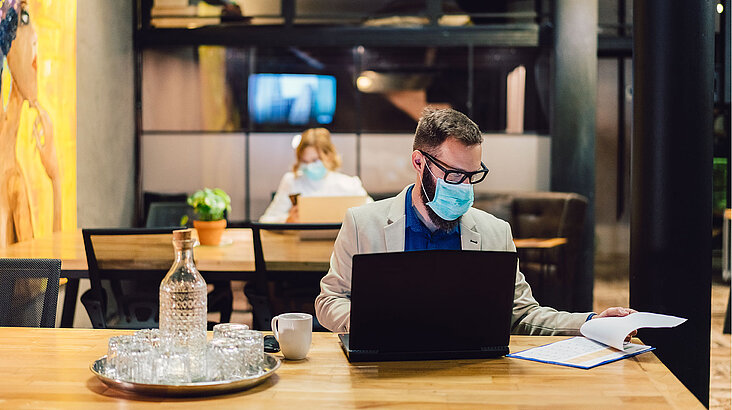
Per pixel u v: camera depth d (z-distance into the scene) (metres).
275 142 6.69
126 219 6.33
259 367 1.59
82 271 3.34
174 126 6.68
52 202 4.44
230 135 6.69
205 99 6.68
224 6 6.56
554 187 6.48
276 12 6.55
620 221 6.78
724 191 6.80
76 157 4.98
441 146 1.90
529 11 6.54
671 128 2.56
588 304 6.12
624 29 6.68
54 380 1.56
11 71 3.81
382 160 6.72
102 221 5.63
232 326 1.68
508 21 6.58
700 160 2.56
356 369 1.65
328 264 3.13
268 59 6.67
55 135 4.49
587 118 6.34
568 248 5.96
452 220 2.01
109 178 5.82
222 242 3.82
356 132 6.71
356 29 6.52
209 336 1.88
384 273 1.65
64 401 1.43
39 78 4.23
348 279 2.14
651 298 2.60
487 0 6.56
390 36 6.52
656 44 2.57
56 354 1.76
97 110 5.48
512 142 6.68
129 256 2.98
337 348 1.83
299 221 3.88
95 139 5.43
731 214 5.74
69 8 4.74
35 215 4.16
